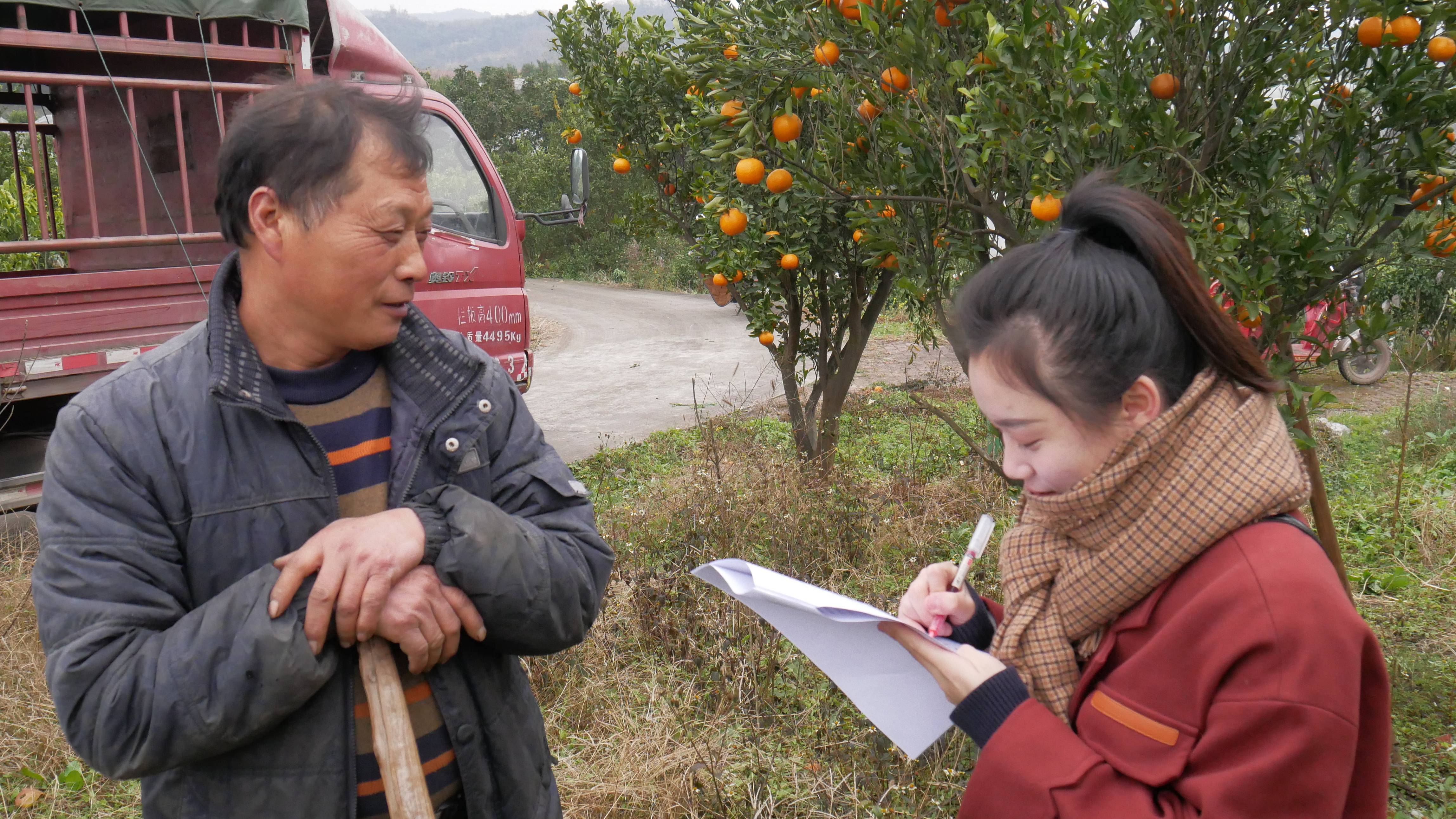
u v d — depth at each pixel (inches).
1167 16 101.0
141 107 213.6
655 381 475.8
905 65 107.1
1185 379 44.6
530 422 66.2
